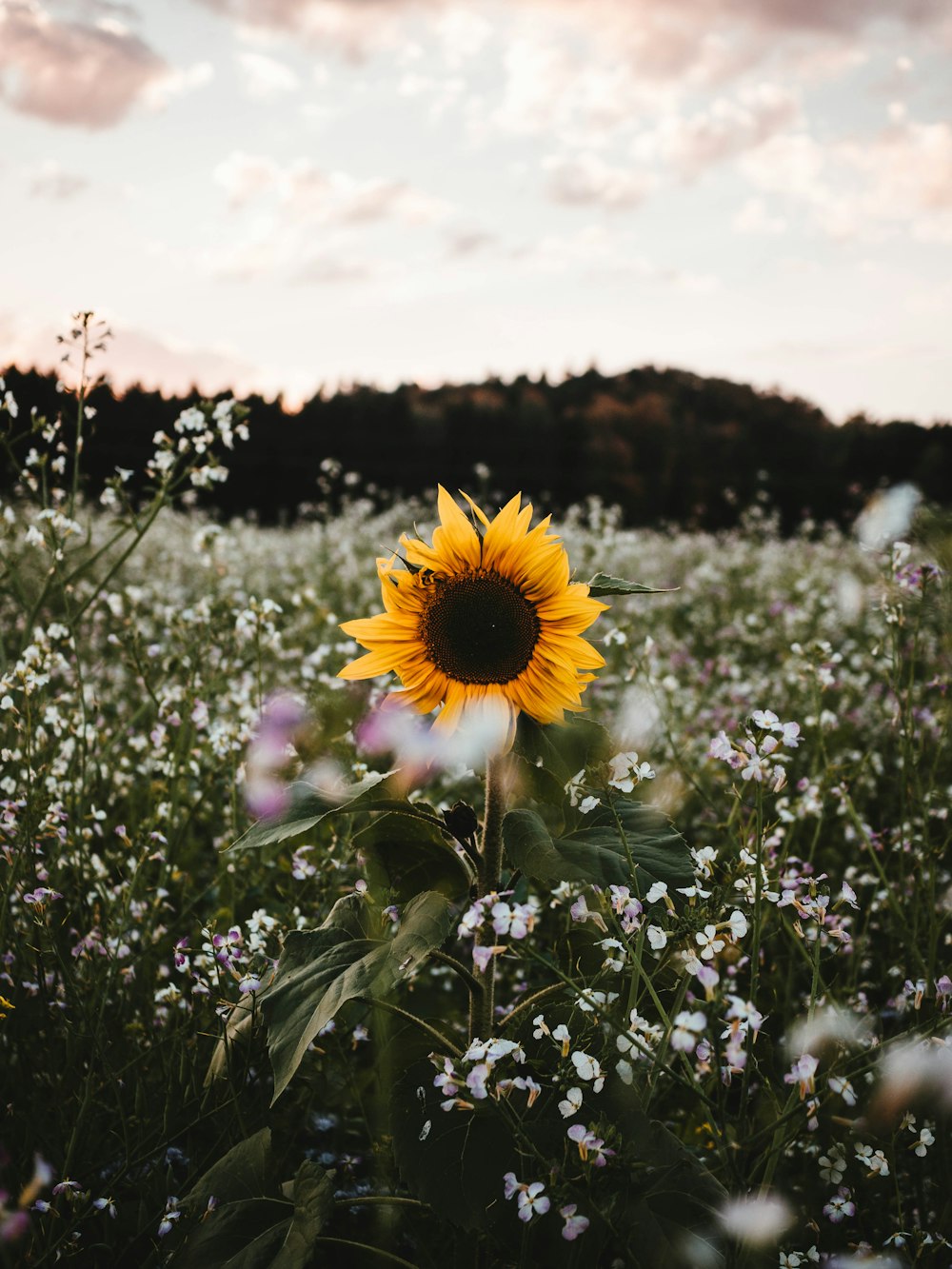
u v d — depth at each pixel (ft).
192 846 12.32
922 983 7.11
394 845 7.36
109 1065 7.57
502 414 102.22
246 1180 6.40
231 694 12.59
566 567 6.97
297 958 6.55
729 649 27.09
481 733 6.75
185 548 33.53
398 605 7.06
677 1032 5.25
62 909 9.73
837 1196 6.53
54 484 13.52
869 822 13.30
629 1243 5.63
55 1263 6.32
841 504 84.74
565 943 7.45
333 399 96.63
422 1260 7.07
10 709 9.73
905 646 14.08
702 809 13.03
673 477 103.60
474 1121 6.18
